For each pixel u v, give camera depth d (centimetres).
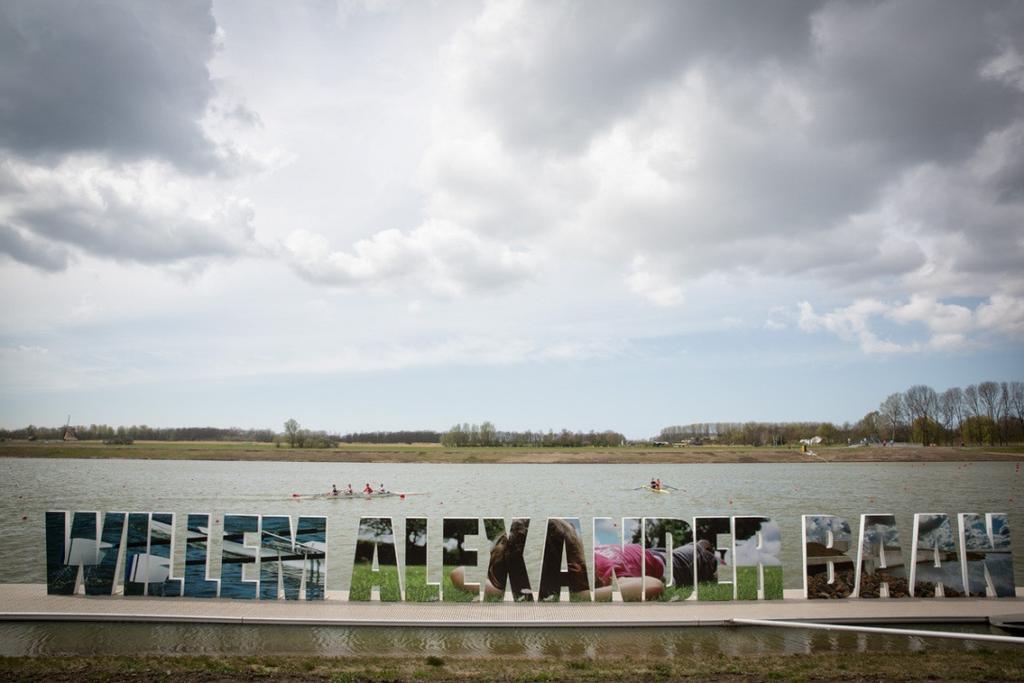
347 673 1561
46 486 10550
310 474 14912
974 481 11856
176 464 18812
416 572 2295
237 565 2314
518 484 12244
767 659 1691
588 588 2283
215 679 1517
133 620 2075
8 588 2422
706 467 18975
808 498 8894
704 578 2308
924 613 2134
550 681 1523
